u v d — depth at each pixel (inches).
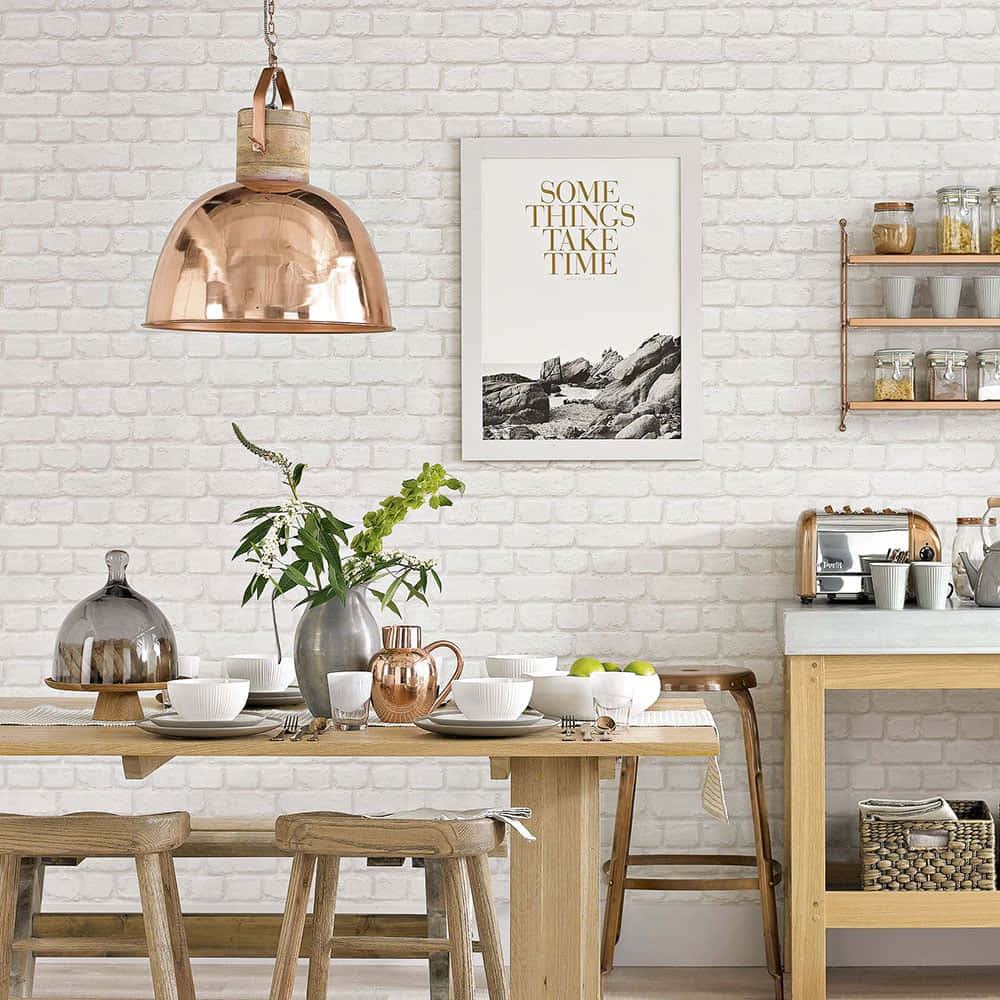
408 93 175.3
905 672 151.8
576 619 174.7
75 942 103.5
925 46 174.2
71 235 176.6
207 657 175.9
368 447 175.5
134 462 176.6
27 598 176.2
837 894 152.1
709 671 162.4
